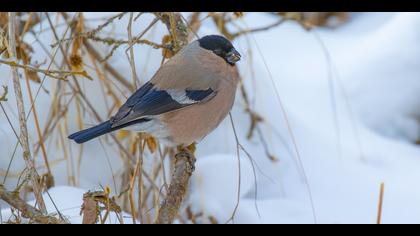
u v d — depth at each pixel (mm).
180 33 9625
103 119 10414
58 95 9906
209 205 10000
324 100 12711
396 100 12586
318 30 14719
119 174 10336
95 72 10422
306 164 11305
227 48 9070
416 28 13008
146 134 9094
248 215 10055
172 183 8531
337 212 10305
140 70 10578
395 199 10664
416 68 12742
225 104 9086
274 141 11312
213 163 10328
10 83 9914
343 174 11203
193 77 8820
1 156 9648
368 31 14453
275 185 10828
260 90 11617
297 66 13477
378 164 11547
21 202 7238
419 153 11906
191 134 8906
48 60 10320
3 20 9711
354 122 12461
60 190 8961
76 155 10242
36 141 10000
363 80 12922
